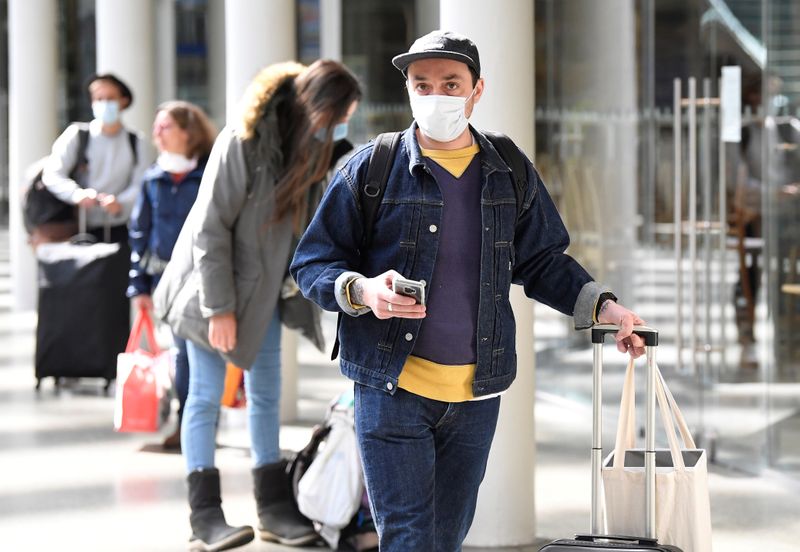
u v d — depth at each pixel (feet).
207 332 47.83
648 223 68.44
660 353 68.08
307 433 68.74
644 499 31.35
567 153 76.02
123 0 104.32
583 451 66.03
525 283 34.73
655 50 67.21
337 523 47.67
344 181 32.71
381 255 32.53
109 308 80.12
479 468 33.55
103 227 81.35
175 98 168.35
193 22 167.84
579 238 75.66
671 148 66.28
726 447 64.28
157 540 50.44
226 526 48.65
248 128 46.83
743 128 62.39
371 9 130.11
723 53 63.21
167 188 63.77
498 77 46.96
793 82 59.82
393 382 31.86
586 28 73.05
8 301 137.90
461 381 32.32
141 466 63.10
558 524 52.19
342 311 32.07
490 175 32.63
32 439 69.36
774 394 61.16
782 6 60.03
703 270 64.64
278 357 50.21
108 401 80.38
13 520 53.52
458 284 32.27
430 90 31.76
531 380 49.06
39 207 80.38
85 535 51.24
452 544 33.83
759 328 62.23
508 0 46.83
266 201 47.03
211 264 46.62
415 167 32.14
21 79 123.24
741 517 53.98
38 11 122.93
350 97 47.44
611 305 32.83
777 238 60.80
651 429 31.35
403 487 32.07
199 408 49.24
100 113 79.00
